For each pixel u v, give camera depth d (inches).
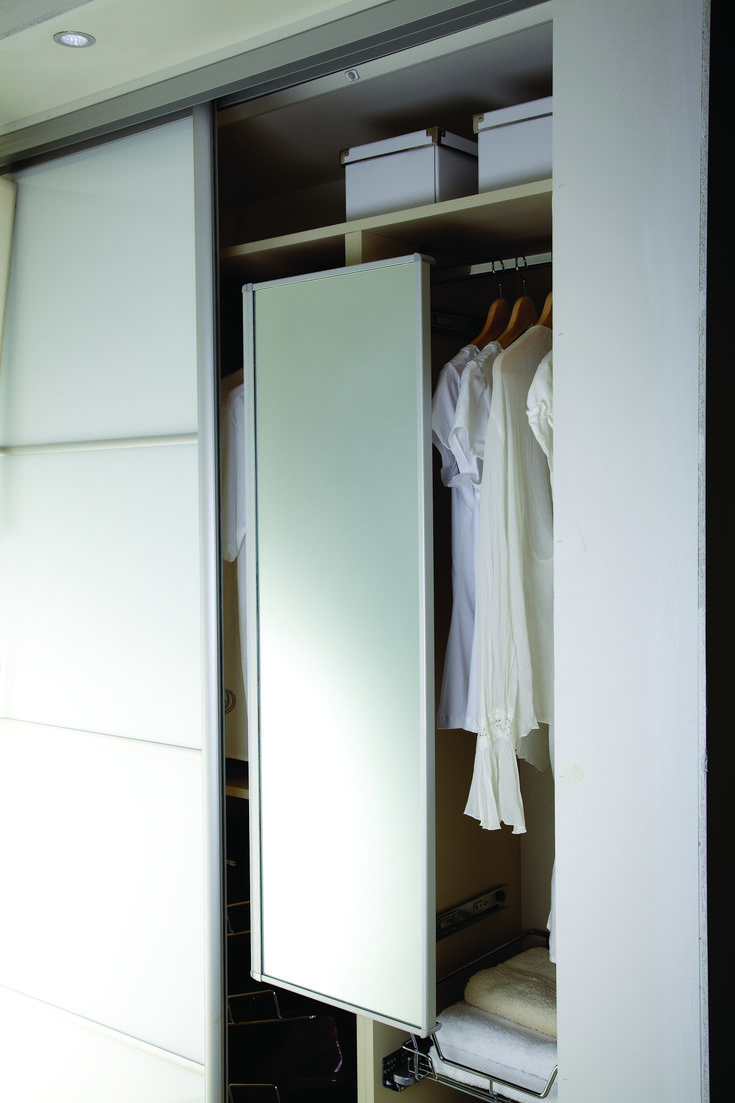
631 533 53.3
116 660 83.3
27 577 89.1
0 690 91.0
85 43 70.9
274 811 76.2
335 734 72.6
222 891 76.2
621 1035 54.1
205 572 75.9
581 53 54.2
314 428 73.5
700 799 51.1
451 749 81.9
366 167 77.2
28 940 89.5
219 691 76.2
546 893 90.9
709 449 61.7
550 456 63.3
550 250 80.0
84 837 85.4
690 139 50.8
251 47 70.8
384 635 69.9
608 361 53.8
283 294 74.8
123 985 83.0
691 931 51.5
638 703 53.2
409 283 67.8
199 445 76.1
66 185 85.3
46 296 87.4
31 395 88.7
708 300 61.4
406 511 68.6
